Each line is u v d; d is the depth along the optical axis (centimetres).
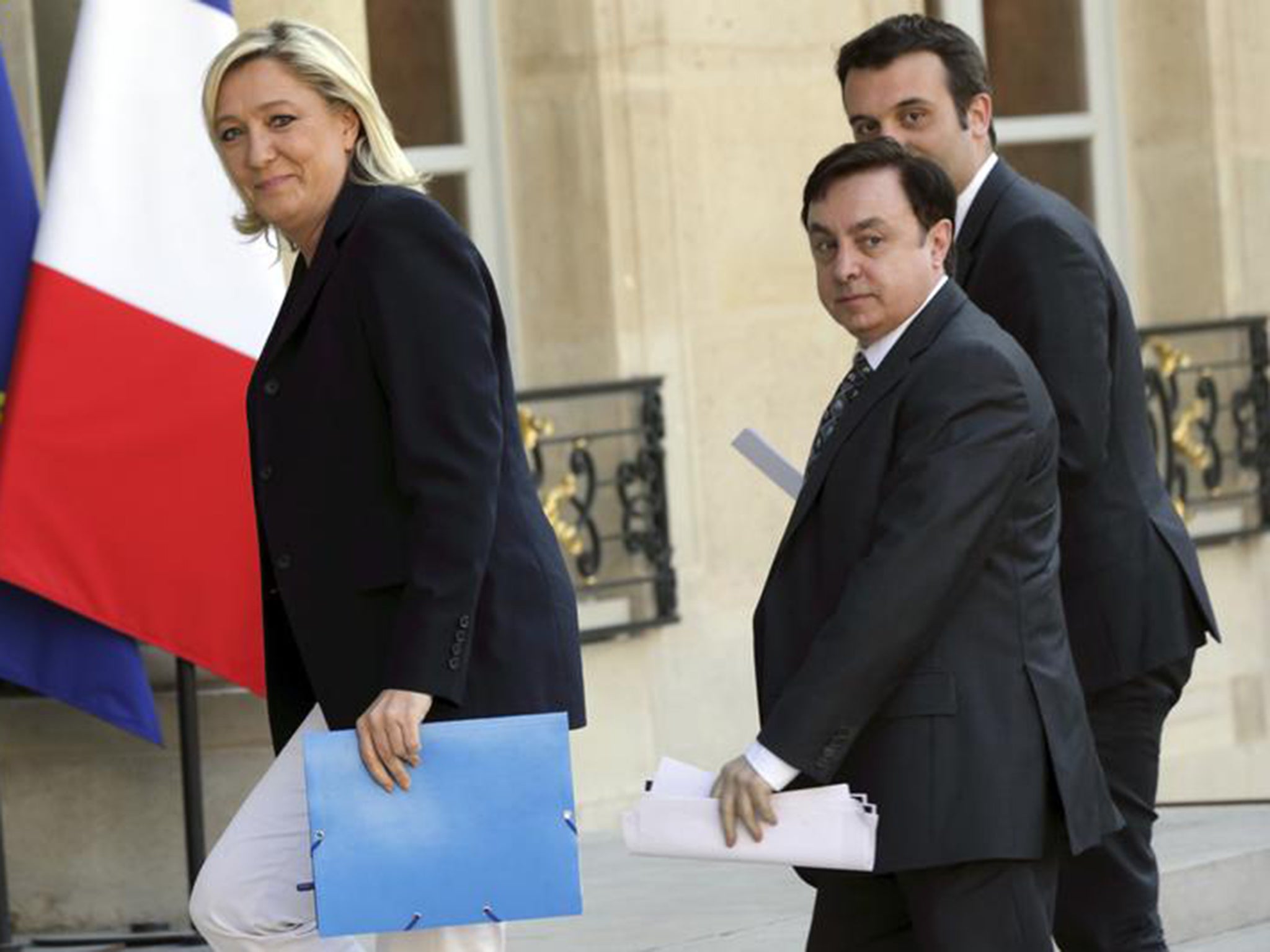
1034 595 677
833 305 684
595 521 1430
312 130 684
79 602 1045
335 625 677
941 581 653
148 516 1051
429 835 659
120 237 1049
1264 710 1703
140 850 1139
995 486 658
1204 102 1723
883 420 671
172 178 1055
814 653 653
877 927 710
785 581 686
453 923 660
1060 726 677
